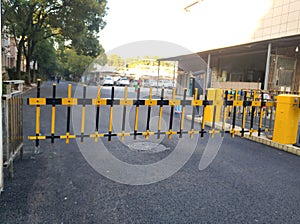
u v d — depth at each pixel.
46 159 4.22
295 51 14.06
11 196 2.92
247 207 2.92
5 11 16.03
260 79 17.89
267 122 8.72
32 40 25.27
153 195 3.12
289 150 5.48
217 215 2.72
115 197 3.03
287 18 14.29
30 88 22.12
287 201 3.11
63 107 11.32
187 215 2.70
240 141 6.24
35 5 18.55
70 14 19.30
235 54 16.97
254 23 16.77
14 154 3.57
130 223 2.51
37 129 4.31
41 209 2.69
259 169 4.24
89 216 2.60
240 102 5.73
